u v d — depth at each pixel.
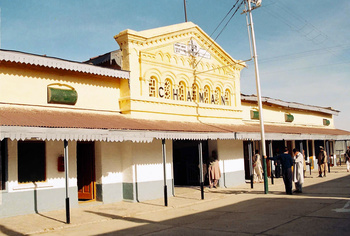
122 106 14.12
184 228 8.92
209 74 17.78
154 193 14.30
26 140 11.27
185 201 13.49
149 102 14.50
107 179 13.36
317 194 13.66
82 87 13.02
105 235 8.49
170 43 15.84
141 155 13.95
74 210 11.76
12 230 9.00
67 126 9.73
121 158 13.98
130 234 8.52
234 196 14.56
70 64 11.89
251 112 21.78
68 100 12.27
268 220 9.25
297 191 14.33
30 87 11.50
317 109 29.53
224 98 18.70
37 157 11.51
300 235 7.47
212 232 8.26
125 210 11.76
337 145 37.56
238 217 9.95
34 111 11.09
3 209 10.45
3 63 10.91
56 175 11.87
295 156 14.47
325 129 30.47
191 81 16.80
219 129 15.55
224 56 18.62
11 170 10.73
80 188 13.73
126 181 13.77
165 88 15.66
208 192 15.94
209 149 18.14
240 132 15.84
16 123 8.80
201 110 17.02
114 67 14.83
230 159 18.52
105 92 13.77
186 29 16.53
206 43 17.77
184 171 19.23
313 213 9.84
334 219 8.88
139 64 14.41
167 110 15.22
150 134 11.75
